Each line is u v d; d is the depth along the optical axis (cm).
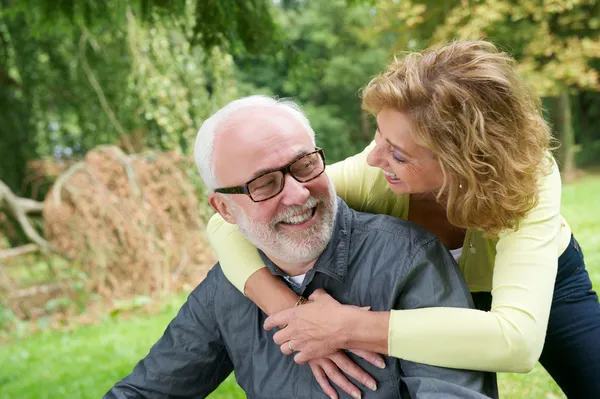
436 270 166
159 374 189
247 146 161
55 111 1108
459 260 197
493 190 155
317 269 172
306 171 164
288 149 161
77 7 433
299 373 176
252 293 179
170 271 789
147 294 752
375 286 169
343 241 173
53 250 755
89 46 981
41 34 457
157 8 441
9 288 745
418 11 951
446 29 920
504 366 151
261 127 162
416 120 154
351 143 2145
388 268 169
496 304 157
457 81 153
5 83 1056
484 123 152
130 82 939
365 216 178
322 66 517
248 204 166
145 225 745
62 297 749
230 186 166
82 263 736
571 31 1266
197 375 192
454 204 161
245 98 168
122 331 661
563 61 1174
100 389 473
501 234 166
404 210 195
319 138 2009
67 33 470
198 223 805
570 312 199
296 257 168
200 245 797
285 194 161
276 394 178
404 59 165
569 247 204
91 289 739
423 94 153
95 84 966
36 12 444
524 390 353
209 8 410
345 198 198
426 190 168
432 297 164
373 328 157
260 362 181
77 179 733
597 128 2102
